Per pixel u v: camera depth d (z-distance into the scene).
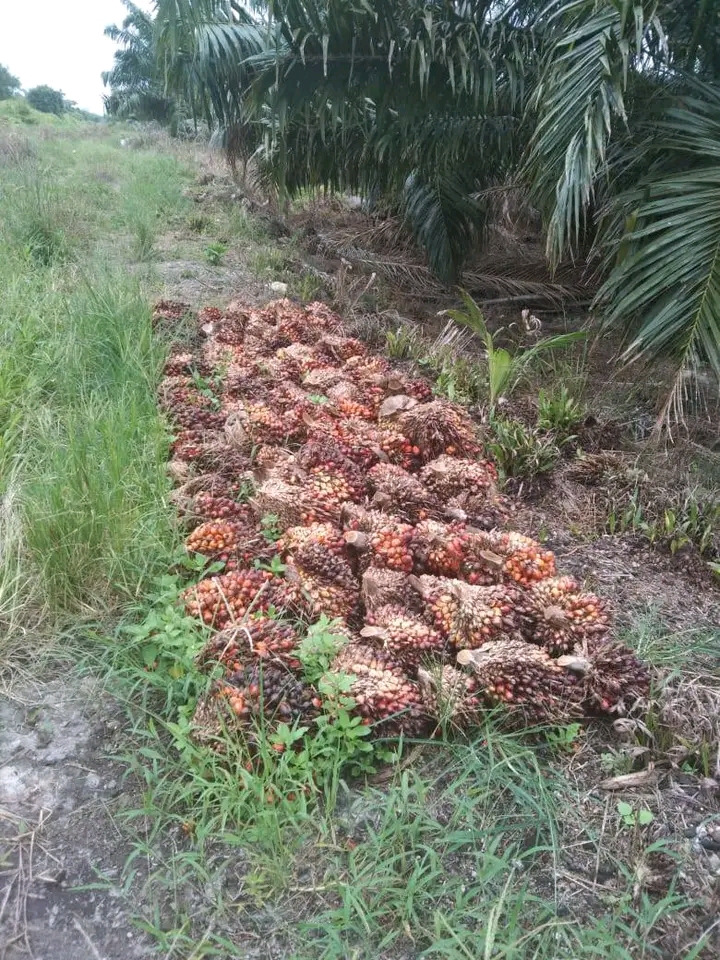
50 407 3.86
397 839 1.84
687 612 2.90
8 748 2.13
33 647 2.46
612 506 3.52
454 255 6.89
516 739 2.19
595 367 5.30
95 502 2.72
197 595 2.48
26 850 1.87
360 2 5.02
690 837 1.93
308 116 5.88
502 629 2.36
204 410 3.93
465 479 3.26
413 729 2.14
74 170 12.05
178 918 1.72
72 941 1.68
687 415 4.46
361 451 3.51
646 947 1.66
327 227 9.26
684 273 3.60
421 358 5.33
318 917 1.69
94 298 4.63
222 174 12.55
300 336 5.17
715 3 4.24
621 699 2.25
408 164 6.45
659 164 4.29
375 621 2.47
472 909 1.70
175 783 1.98
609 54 3.83
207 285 6.63
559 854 1.88
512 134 5.90
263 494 3.00
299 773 1.99
